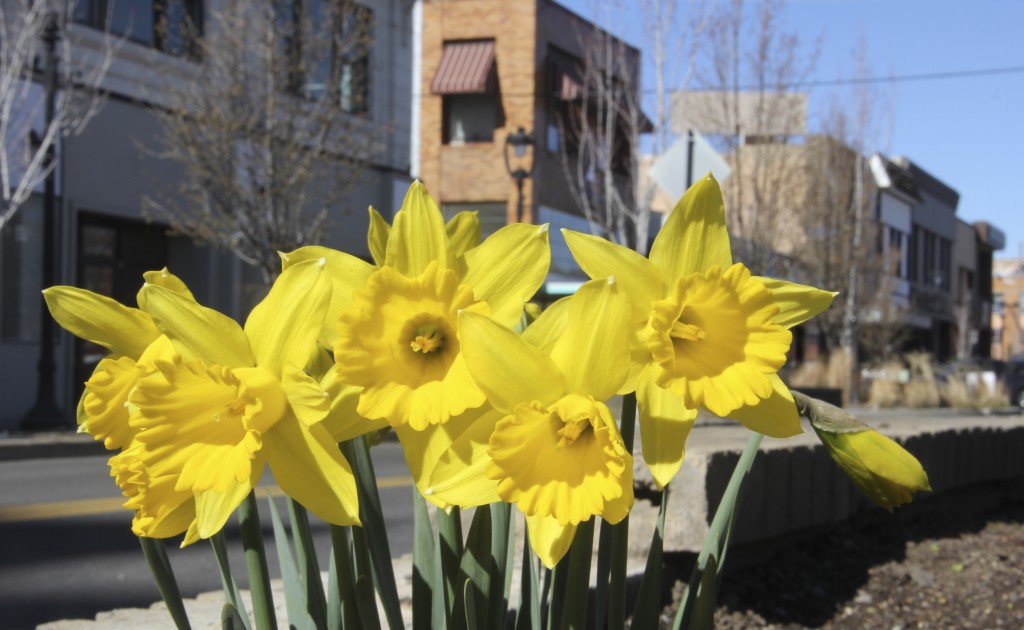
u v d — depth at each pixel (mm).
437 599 1544
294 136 14141
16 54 12008
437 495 1186
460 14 23375
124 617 2779
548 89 23797
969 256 58375
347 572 1375
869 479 1283
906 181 44281
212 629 2576
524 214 22875
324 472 1165
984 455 5766
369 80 18375
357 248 18469
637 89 21297
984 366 32438
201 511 1180
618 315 1189
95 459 10695
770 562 3768
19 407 13227
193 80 13992
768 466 3545
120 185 14414
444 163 23469
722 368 1229
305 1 14836
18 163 13023
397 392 1163
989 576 3885
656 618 1494
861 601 3541
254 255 14023
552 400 1181
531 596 1642
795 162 23453
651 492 3396
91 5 13906
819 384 23125
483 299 1249
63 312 1268
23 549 5684
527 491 1144
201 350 1190
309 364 1288
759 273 19375
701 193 1288
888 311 30844
